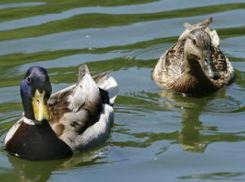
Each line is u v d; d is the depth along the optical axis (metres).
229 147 14.66
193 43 17.19
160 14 20.53
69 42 19.02
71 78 17.31
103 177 13.63
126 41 19.22
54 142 14.15
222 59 18.09
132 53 18.73
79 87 14.91
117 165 14.05
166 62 18.25
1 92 16.83
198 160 14.16
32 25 19.81
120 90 17.27
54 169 14.05
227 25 20.06
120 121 15.88
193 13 20.55
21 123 14.34
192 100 17.25
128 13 20.56
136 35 19.52
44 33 19.41
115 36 19.42
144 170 13.82
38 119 13.62
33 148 14.19
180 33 19.62
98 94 15.25
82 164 14.17
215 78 16.58
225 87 17.72
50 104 14.74
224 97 17.28
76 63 18.05
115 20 20.16
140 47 19.02
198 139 15.09
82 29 19.64
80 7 20.91
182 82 17.52
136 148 14.71
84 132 14.54
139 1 21.31
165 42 19.25
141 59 18.58
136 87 17.45
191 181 13.34
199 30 17.36
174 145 14.81
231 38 19.56
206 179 13.41
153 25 19.95
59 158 14.28
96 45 18.95
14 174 13.85
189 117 16.16
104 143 14.95
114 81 16.06
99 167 14.00
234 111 16.44
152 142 14.97
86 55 18.44
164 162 14.12
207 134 15.30
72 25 19.84
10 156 14.40
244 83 17.81
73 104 14.70
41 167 14.12
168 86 17.72
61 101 14.80
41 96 13.82
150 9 20.81
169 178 13.49
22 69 17.72
